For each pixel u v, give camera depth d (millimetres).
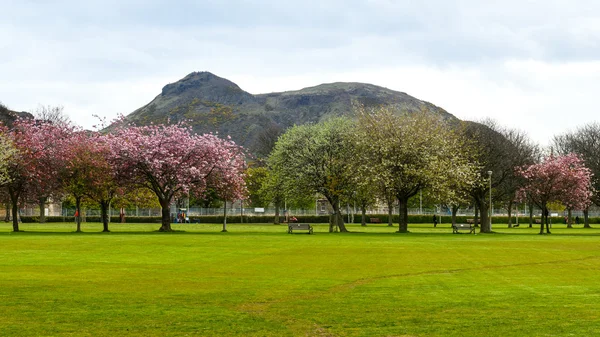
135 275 27234
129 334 15938
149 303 20281
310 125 83812
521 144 92500
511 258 37031
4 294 21766
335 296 21953
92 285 24062
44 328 16516
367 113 78500
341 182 75750
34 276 26594
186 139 74688
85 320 17562
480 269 30891
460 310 19391
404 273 28859
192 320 17688
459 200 77062
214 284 24625
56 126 77188
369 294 22438
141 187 76438
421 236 64188
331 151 77125
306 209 147625
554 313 18938
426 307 19875
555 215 142375
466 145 80375
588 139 107562
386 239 57250
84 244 46344
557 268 31688
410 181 71000
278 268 30438
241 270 29484
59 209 147125
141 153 70562
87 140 73188
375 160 71938
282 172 81812
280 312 18953
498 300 21281
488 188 80000
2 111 117312
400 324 17281
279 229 85250
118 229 80688
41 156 67938
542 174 77062
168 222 72688
